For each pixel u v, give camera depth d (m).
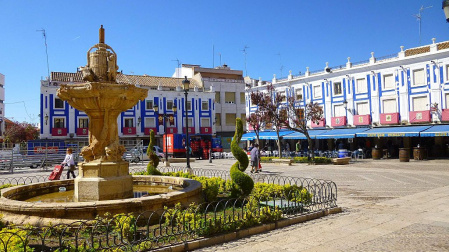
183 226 6.21
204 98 48.19
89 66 8.93
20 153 30.11
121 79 44.66
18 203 6.94
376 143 32.03
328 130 34.16
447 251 5.63
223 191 10.99
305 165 24.77
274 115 28.14
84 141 40.41
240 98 53.06
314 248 5.91
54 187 10.80
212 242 6.19
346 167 22.22
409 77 28.94
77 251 5.16
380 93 30.81
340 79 33.75
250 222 6.90
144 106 44.06
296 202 8.77
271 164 26.34
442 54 26.77
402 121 29.33
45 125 38.88
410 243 6.08
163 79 49.41
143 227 6.73
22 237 5.09
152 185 11.50
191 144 37.59
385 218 7.93
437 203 9.52
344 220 7.82
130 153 32.84
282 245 6.09
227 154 40.09
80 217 6.61
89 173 8.41
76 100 8.45
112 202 6.78
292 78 38.16
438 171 18.16
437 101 27.17
